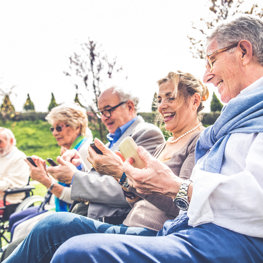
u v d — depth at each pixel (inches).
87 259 37.5
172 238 40.4
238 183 38.9
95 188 81.3
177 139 75.3
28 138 789.9
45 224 56.8
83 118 126.7
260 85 47.4
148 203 68.8
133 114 104.3
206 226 41.2
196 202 41.1
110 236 40.0
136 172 47.4
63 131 123.2
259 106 44.3
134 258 37.4
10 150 155.8
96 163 69.5
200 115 80.3
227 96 52.6
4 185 145.9
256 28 49.3
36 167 101.7
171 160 71.2
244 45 49.5
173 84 74.0
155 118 96.0
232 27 50.2
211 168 45.7
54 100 886.4
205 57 54.6
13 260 56.2
